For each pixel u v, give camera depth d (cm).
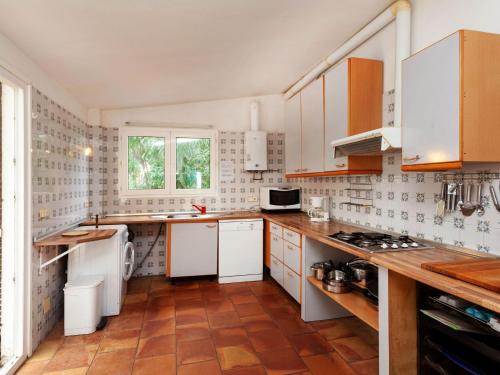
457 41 141
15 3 152
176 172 402
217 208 414
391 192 236
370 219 262
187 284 359
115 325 257
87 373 192
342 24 236
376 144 206
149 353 214
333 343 227
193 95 372
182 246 356
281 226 315
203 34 214
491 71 145
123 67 253
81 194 335
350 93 238
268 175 429
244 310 286
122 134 384
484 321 124
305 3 195
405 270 142
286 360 206
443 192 187
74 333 240
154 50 228
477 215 168
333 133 262
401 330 163
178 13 180
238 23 206
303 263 262
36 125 225
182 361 205
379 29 231
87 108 363
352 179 289
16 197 203
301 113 329
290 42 256
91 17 172
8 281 201
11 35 184
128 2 160
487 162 152
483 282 116
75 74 254
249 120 421
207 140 413
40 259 229
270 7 192
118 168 383
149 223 366
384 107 243
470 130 141
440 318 144
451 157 145
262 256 374
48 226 244
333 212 325
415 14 209
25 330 206
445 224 188
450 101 145
